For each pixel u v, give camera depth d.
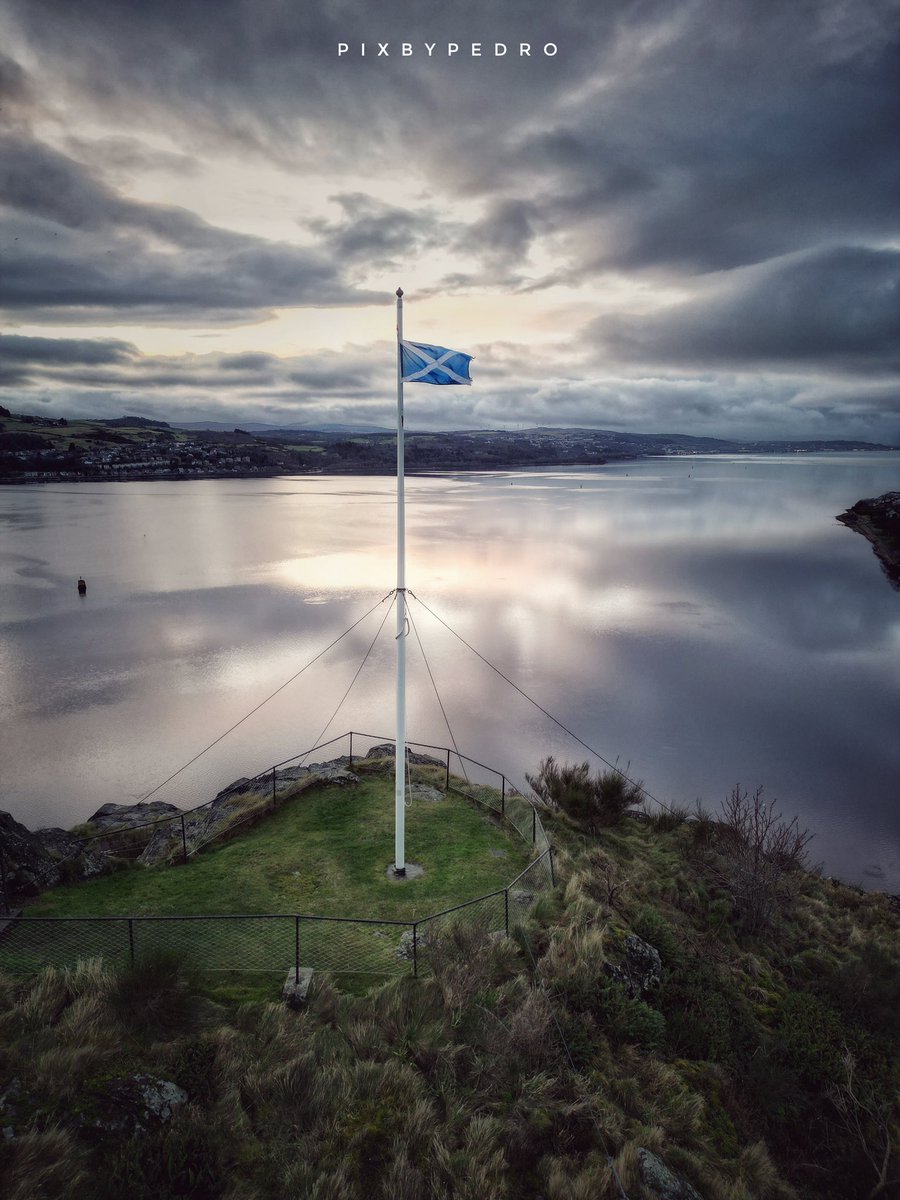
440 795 21.06
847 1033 14.09
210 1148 8.21
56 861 16.50
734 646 59.47
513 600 76.00
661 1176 9.00
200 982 11.70
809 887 23.11
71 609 72.94
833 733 41.00
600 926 14.20
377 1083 9.60
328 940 13.45
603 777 24.64
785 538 134.38
